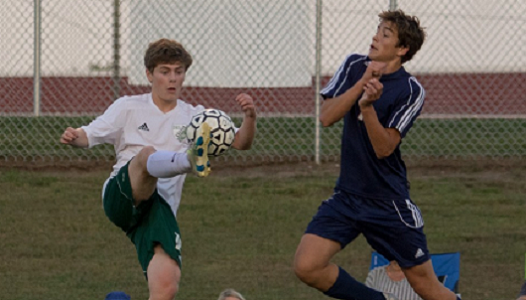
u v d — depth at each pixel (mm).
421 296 18531
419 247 17891
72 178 33094
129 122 18016
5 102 40062
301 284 24469
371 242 18078
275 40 42531
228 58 43031
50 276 24781
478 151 35688
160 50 17891
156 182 17391
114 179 17641
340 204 17859
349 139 17562
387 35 17406
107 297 16859
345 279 18328
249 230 28844
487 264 26141
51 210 30141
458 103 44906
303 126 38000
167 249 17406
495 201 31547
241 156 34875
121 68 41156
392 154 17438
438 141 36625
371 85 16016
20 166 33906
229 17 42750
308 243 17953
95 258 26453
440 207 30875
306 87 42719
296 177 33500
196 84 43250
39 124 37219
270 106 42531
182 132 16328
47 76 42250
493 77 44688
